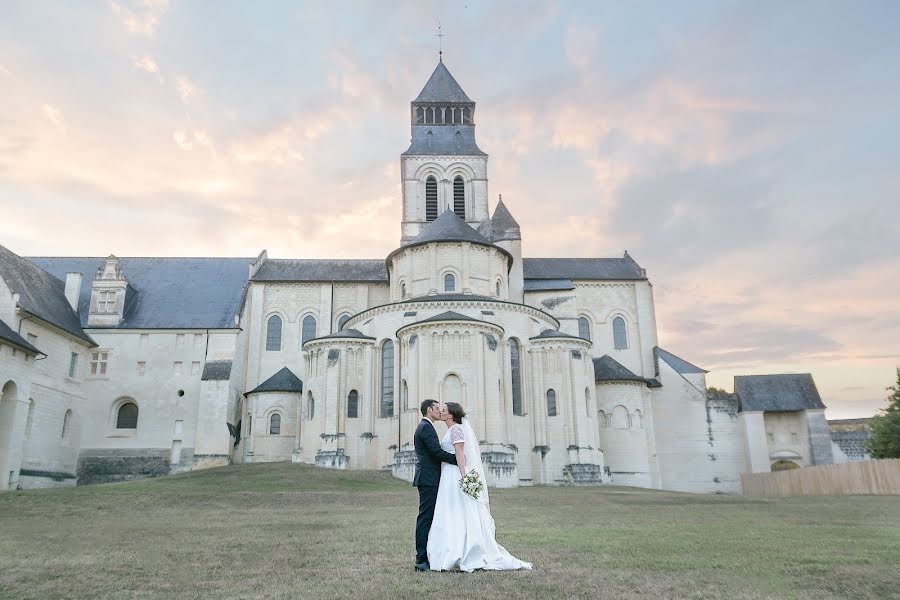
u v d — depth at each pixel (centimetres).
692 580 1006
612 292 7731
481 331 5000
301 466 5125
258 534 1756
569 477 5281
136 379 6116
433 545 1118
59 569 1166
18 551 1420
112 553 1373
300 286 7206
